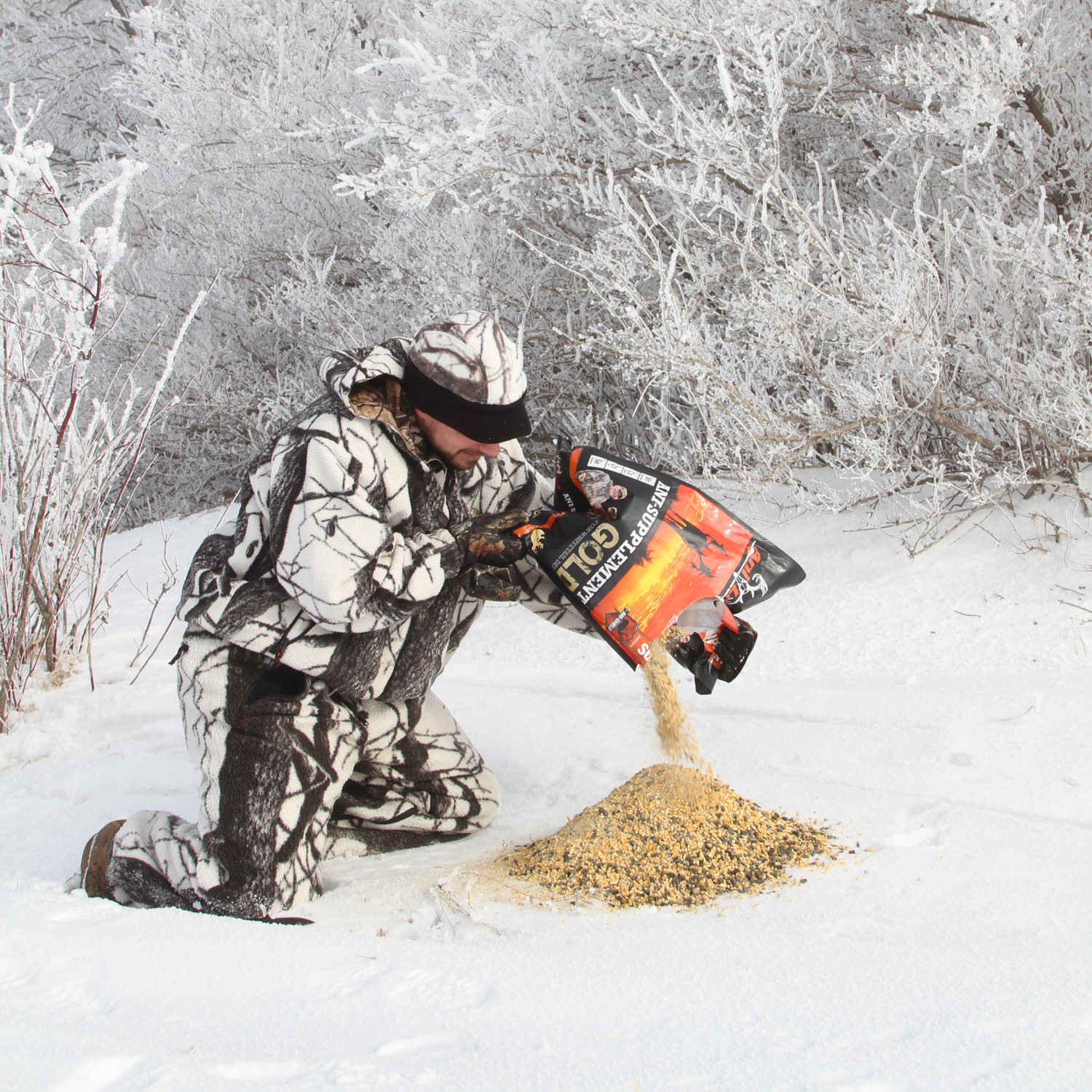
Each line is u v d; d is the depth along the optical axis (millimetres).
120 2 11359
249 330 7586
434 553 2150
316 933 1902
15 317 3766
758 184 4516
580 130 5324
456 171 5070
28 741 3525
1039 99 4566
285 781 2166
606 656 4043
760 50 4117
